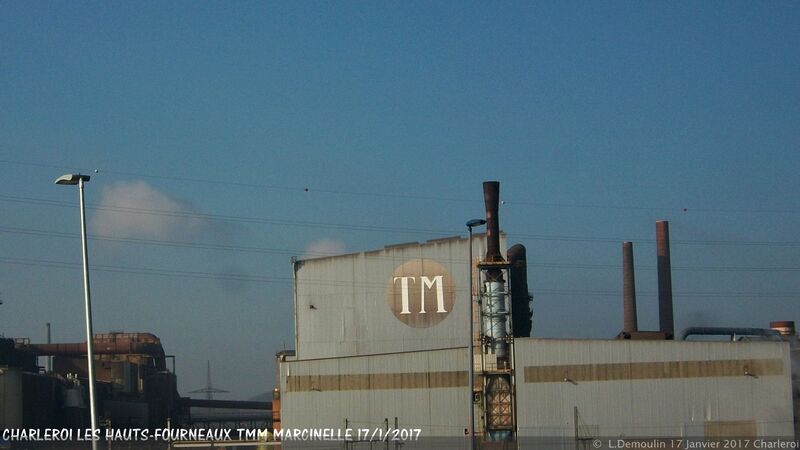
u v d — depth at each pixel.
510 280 70.50
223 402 130.62
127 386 108.12
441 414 67.81
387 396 68.94
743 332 85.94
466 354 68.25
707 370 64.69
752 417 64.06
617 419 64.81
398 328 76.75
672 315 90.06
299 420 70.06
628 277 88.94
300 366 70.75
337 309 77.81
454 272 76.50
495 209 73.25
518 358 66.69
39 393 83.06
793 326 93.00
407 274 77.25
